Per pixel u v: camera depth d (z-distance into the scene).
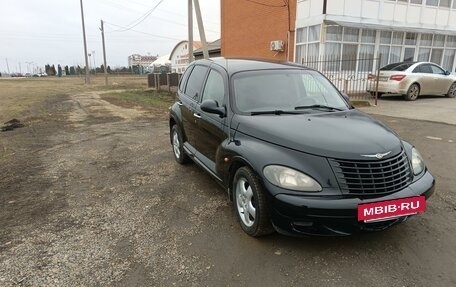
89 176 5.59
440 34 18.39
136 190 4.93
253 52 21.02
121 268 3.09
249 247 3.37
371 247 3.32
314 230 3.04
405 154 3.42
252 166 3.30
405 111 11.42
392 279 2.86
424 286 2.77
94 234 3.70
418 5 17.72
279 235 3.56
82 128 10.22
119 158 6.64
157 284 2.87
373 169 3.06
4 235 3.70
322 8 15.27
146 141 8.12
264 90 4.31
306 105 4.23
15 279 2.95
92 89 31.84
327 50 15.82
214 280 2.90
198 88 5.25
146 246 3.44
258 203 3.26
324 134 3.35
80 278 2.96
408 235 3.52
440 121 9.57
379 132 3.53
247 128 3.70
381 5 16.56
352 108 4.49
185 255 3.27
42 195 4.81
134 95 23.53
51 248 3.44
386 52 17.42
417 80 13.99
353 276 2.90
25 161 6.55
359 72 16.55
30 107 16.80
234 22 22.70
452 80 15.05
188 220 3.97
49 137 8.89
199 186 5.01
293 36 17.56
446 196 4.50
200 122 4.75
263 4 19.58
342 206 2.91
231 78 4.39
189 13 19.52
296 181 3.04
